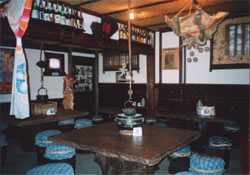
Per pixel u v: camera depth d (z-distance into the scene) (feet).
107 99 29.78
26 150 16.31
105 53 28.73
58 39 14.69
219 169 9.09
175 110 18.38
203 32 11.38
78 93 28.50
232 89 19.66
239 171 12.87
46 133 13.12
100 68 30.58
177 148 8.69
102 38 18.07
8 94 21.24
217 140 12.80
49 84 25.09
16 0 11.38
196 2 13.62
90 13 17.60
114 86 28.81
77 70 28.35
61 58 26.27
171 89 23.77
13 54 21.53
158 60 25.08
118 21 20.33
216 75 20.85
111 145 8.52
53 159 10.63
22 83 12.62
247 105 18.71
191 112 17.16
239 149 16.47
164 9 17.30
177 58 23.36
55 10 15.26
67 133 10.66
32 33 13.12
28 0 10.89
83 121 16.43
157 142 8.95
